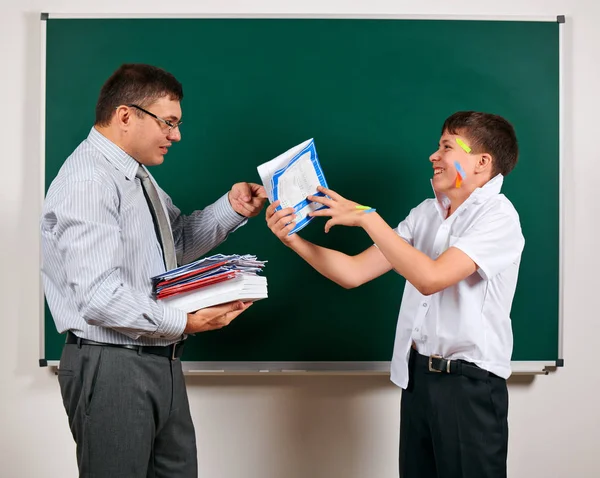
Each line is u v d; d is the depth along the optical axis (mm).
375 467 2279
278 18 2186
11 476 2248
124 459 1532
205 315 1572
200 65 2189
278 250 2215
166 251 1699
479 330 1609
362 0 2221
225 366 2219
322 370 2221
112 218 1525
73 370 1546
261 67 2191
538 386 2264
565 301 2248
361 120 2199
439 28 2193
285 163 1615
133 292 1487
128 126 1590
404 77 2193
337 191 2205
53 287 1619
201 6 2219
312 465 2277
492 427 1604
